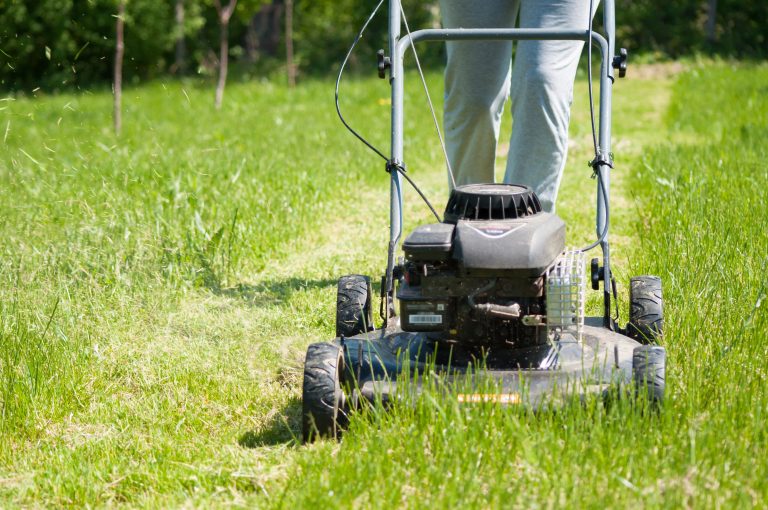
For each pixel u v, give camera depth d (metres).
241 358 7.26
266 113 26.34
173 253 9.45
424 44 45.41
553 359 5.68
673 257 8.73
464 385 5.36
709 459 4.90
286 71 44.78
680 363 6.32
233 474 5.19
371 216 12.62
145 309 8.34
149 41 43.28
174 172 14.03
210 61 48.50
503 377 5.51
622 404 5.12
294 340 7.62
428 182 15.20
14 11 39.34
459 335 5.69
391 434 5.20
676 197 11.37
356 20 49.22
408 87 31.42
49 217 11.10
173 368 7.06
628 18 45.25
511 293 5.54
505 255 5.36
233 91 35.12
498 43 7.73
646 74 37.12
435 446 5.10
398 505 4.68
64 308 7.91
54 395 6.55
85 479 5.33
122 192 12.47
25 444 6.03
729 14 46.25
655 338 6.36
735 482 4.68
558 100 6.98
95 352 7.25
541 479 4.66
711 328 6.90
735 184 12.26
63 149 19.05
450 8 7.82
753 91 27.09
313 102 29.22
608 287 6.23
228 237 10.34
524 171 7.09
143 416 6.28
